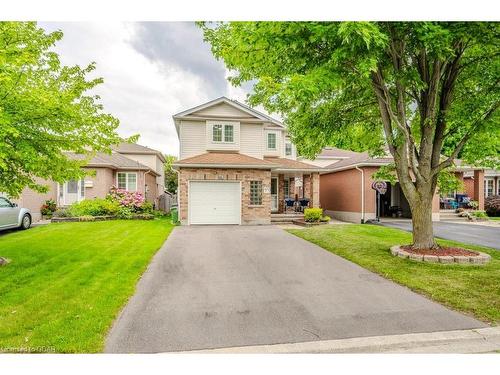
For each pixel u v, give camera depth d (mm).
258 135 19047
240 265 7516
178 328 4172
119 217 17500
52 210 18891
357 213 18453
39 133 7270
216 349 3686
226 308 4867
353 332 4086
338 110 10047
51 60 7703
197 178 15742
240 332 4078
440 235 12312
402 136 8148
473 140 9570
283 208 20094
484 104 8461
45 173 7742
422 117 8602
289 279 6402
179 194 15727
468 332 4094
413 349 3846
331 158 25422
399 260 7805
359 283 6137
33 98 6414
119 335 3963
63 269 6844
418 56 8250
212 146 18047
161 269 7117
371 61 5574
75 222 15773
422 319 4473
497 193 24250
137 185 21938
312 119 9898
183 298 5289
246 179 16203
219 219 15984
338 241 10430
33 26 7262
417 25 5836
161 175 32219
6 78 5820
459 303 5047
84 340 3779
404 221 17516
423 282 6105
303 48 6414
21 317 4355
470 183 24375
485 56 7902
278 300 5219
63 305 4801
